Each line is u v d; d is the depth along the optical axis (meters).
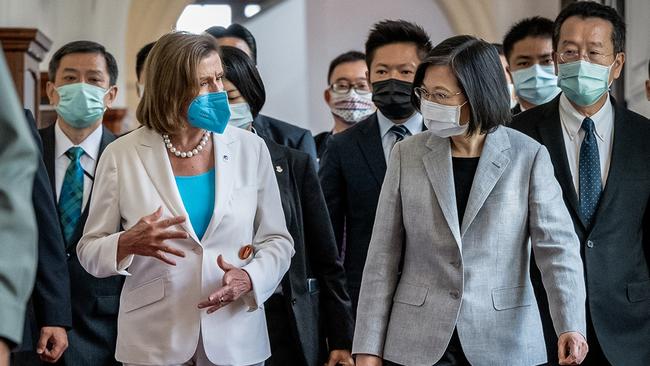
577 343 3.59
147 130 3.78
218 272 3.67
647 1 7.71
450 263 3.67
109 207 3.72
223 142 3.79
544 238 3.71
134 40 13.90
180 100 3.66
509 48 5.70
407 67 5.11
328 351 4.61
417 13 14.91
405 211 3.74
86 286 4.91
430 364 3.62
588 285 4.27
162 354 3.61
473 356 3.62
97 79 5.36
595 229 4.31
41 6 11.89
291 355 4.46
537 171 3.74
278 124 6.09
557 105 4.51
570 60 4.41
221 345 3.65
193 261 3.66
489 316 3.65
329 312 4.57
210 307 3.61
